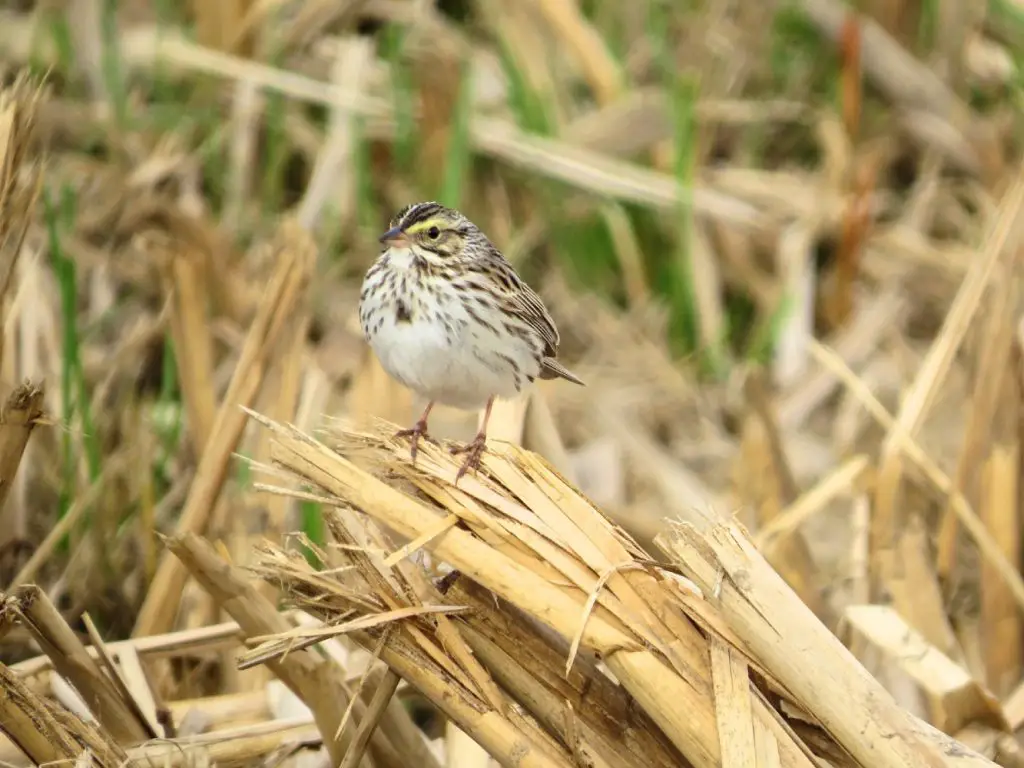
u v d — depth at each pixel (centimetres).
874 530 1145
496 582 776
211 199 1662
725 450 1450
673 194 1617
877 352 1577
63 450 1210
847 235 1625
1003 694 1118
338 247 1612
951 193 1742
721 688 745
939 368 1177
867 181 1619
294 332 1159
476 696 793
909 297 1630
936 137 1748
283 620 907
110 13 1638
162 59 1670
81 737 814
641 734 805
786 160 1831
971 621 1227
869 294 1658
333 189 1609
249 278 1509
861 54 1769
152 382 1420
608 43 1872
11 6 1811
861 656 1054
